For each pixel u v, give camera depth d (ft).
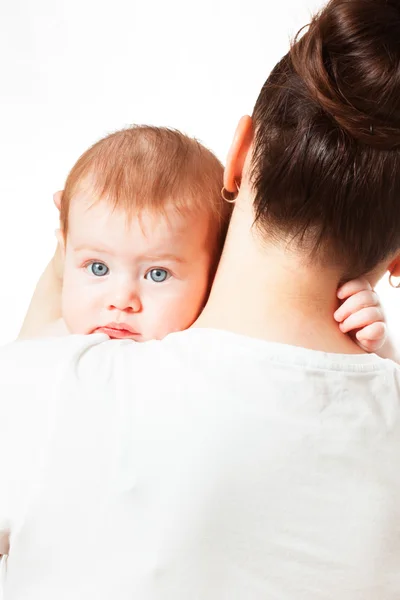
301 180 2.80
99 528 2.68
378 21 2.83
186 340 2.91
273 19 7.82
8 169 8.14
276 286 2.94
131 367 2.84
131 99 8.06
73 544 2.70
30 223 8.21
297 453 2.75
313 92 2.78
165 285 3.79
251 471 2.70
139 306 3.78
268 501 2.71
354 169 2.78
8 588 2.78
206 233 3.82
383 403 2.91
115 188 3.67
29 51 7.99
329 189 2.79
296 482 2.74
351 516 2.78
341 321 3.05
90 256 3.77
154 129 4.02
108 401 2.76
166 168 3.74
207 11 7.91
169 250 3.72
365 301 3.05
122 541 2.67
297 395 2.79
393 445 2.87
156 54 7.98
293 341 2.89
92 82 8.05
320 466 2.77
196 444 2.70
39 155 8.14
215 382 2.77
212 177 3.88
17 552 2.75
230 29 7.89
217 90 8.01
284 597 2.72
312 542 2.74
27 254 8.21
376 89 2.76
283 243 2.89
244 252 3.00
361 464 2.81
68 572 2.71
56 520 2.70
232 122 8.03
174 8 7.89
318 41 2.83
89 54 8.01
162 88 8.04
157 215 3.67
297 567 2.73
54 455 2.72
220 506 2.68
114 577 2.67
